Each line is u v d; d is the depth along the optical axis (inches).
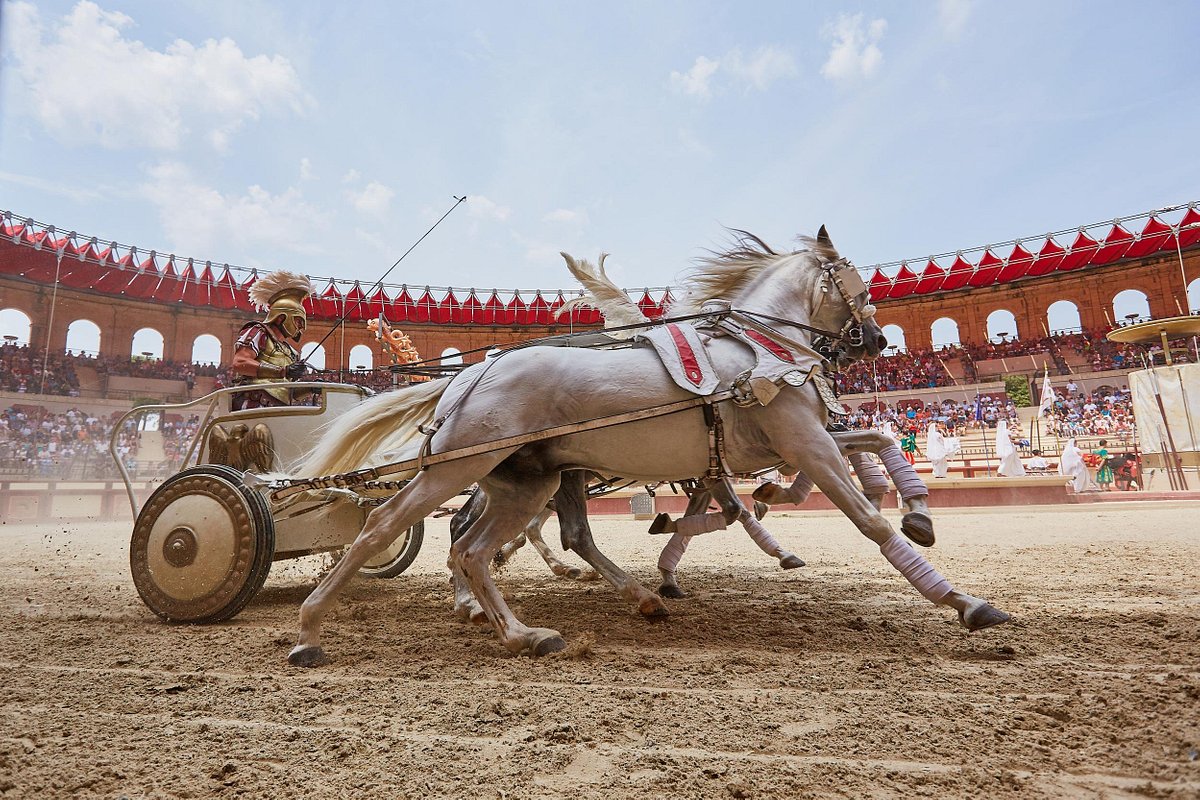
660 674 125.4
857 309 189.0
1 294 1200.2
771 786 77.6
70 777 83.0
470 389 157.3
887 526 145.9
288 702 112.6
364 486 181.9
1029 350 1487.5
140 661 141.3
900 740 89.9
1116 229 1363.2
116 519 793.6
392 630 172.7
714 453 153.7
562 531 195.0
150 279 1309.1
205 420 223.1
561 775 83.1
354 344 1542.8
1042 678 114.3
